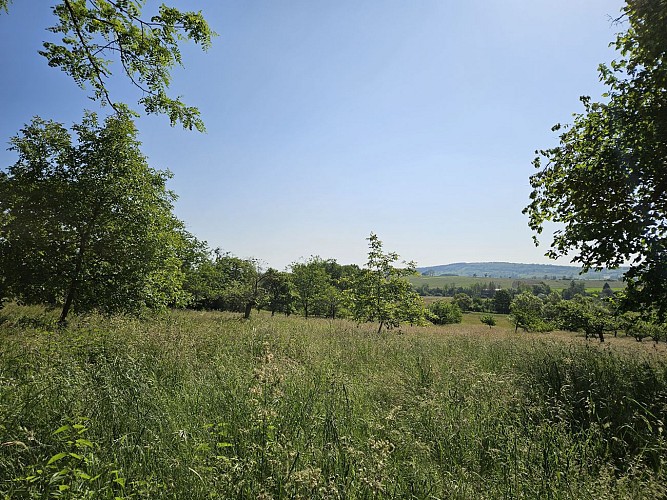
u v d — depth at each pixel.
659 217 7.87
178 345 8.14
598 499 2.79
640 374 6.19
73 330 10.55
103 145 14.90
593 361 7.08
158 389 5.30
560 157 9.52
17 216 13.94
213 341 9.56
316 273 45.00
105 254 14.77
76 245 14.66
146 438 3.64
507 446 3.72
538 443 3.77
